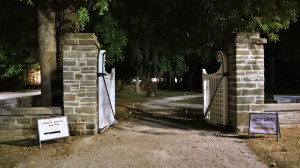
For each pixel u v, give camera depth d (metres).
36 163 4.50
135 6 11.49
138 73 21.48
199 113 10.97
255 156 4.77
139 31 13.63
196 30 10.12
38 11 7.68
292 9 8.50
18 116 6.49
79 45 6.46
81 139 6.05
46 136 5.59
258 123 6.09
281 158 4.60
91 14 10.69
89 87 6.47
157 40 13.56
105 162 4.51
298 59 22.83
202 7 9.39
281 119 7.23
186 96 22.42
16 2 9.27
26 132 6.49
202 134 6.67
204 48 11.70
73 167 4.30
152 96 22.08
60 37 7.73
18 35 10.37
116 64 21.47
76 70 6.47
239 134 6.58
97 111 6.73
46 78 7.57
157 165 4.36
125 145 5.55
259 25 8.96
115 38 11.58
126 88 27.81
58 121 5.77
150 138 6.21
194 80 40.34
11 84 30.00
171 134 6.68
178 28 10.47
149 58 20.12
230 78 7.19
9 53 13.20
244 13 8.45
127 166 4.32
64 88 6.46
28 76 32.78
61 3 7.73
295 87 35.12
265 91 26.52
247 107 6.86
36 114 6.50
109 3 10.95
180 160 4.59
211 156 4.79
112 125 7.96
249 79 6.86
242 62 6.83
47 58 7.57
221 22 9.02
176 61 21.45
